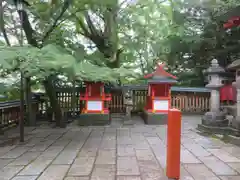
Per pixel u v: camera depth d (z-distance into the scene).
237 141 3.79
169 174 2.43
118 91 7.80
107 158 3.12
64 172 2.61
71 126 5.78
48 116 6.62
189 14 8.64
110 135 4.68
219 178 2.44
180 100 7.99
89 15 7.06
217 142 4.01
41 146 3.80
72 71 3.45
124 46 7.71
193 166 2.80
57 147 3.73
